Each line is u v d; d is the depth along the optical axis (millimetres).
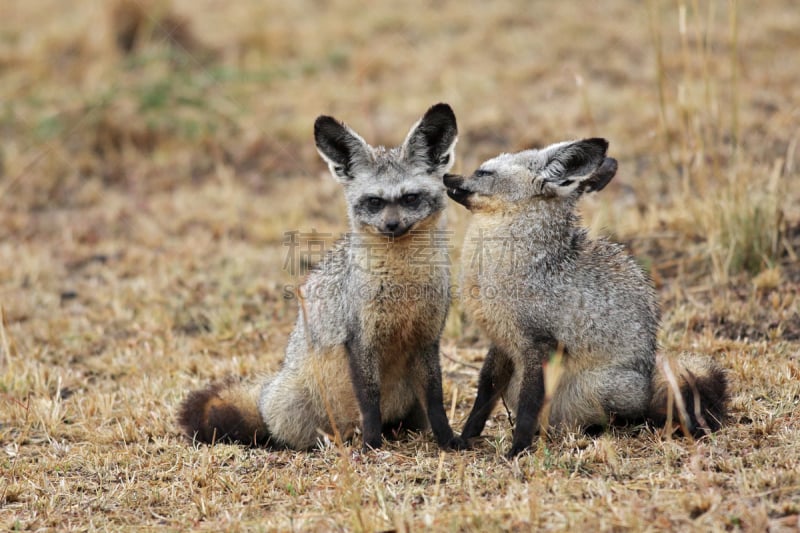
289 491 7992
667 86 18438
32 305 13727
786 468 7492
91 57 21875
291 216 16156
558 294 8695
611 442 8234
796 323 11344
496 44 22156
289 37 23094
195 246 15508
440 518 7027
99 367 11930
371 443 8844
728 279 12570
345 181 9500
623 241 13844
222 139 19391
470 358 11461
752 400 9227
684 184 13875
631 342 8883
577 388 8875
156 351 12094
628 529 6715
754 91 18375
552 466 7969
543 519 6961
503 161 9023
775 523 6621
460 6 24312
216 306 13547
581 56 21062
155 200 17562
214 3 24578
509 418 9336
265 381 10023
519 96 19531
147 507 8000
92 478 8711
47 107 20094
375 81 21203
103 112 19625
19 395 10961
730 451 8062
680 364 8977
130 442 9727
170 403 10500
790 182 14680
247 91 20641
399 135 18547
